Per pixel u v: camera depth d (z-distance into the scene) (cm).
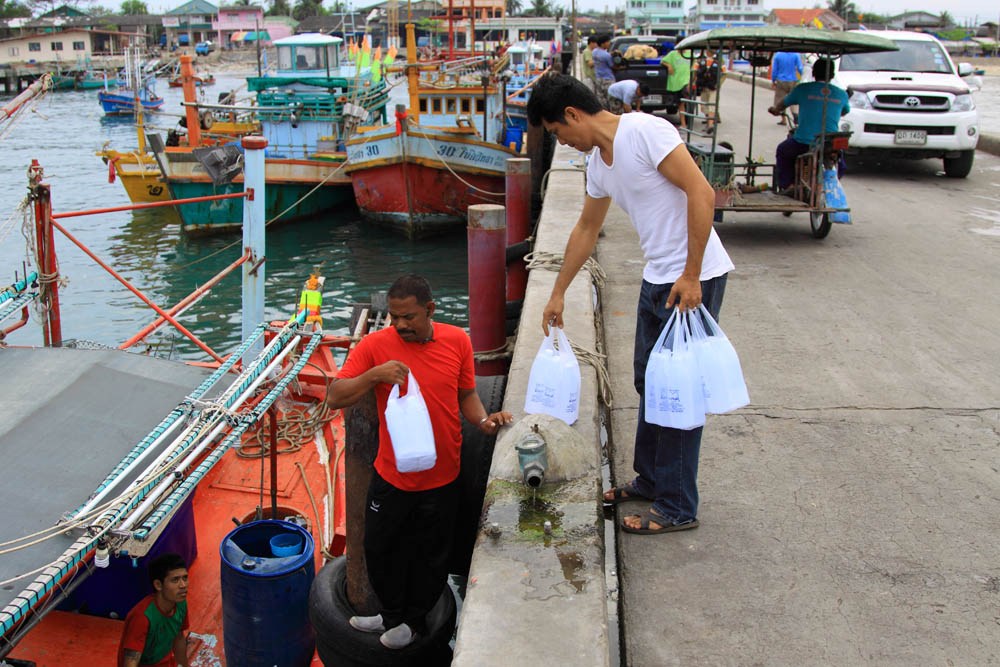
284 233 2047
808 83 880
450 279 1659
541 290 656
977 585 335
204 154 1902
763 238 927
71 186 2541
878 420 482
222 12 10988
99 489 392
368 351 327
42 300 643
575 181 1126
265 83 2255
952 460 435
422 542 345
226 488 608
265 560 428
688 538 369
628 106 1259
